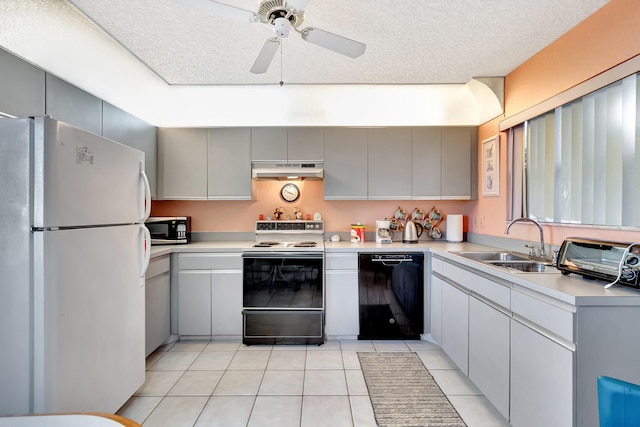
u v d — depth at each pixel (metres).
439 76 2.74
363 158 3.29
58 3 1.79
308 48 2.26
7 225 1.35
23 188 1.34
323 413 1.92
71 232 1.46
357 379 2.31
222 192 3.28
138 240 2.00
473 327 2.10
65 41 2.12
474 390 2.17
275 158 3.28
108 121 2.59
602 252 1.50
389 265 2.97
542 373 1.44
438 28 2.01
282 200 3.61
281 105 3.27
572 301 1.27
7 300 1.35
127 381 1.88
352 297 2.99
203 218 3.60
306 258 2.93
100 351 1.66
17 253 1.35
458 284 2.37
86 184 1.55
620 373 1.27
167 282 2.91
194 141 3.27
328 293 2.98
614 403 0.83
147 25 1.97
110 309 1.73
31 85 1.93
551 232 2.19
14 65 1.82
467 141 3.29
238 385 2.24
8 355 1.35
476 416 1.89
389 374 2.38
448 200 3.58
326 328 2.98
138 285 2.00
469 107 3.21
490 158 3.01
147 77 2.75
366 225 3.62
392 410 1.95
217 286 2.98
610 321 1.27
